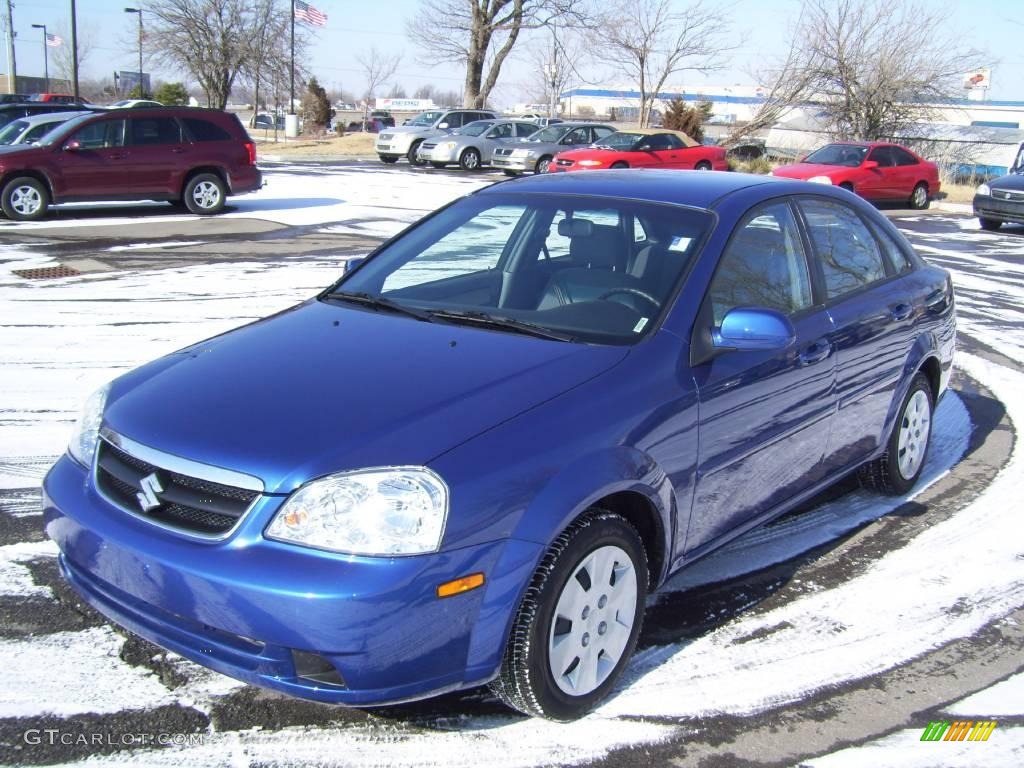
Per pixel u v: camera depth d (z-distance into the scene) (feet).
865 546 15.01
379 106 289.74
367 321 12.28
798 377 12.96
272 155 101.60
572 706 10.09
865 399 14.96
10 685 10.36
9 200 46.39
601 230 13.21
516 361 10.75
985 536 15.49
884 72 107.76
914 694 11.06
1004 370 26.27
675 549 11.37
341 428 9.41
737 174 15.29
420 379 10.34
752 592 13.41
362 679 8.66
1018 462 19.08
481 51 132.87
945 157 109.09
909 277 16.78
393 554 8.63
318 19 140.15
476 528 8.97
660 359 11.12
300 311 13.16
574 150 80.94
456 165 98.43
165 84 162.71
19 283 31.68
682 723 10.31
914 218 69.41
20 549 13.53
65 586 12.54
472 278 13.28
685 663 11.52
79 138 47.67
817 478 14.28
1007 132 107.55
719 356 11.80
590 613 10.14
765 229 13.50
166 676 10.70
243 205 55.67
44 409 19.44
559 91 150.41
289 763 9.37
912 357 16.07
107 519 9.66
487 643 9.21
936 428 21.18
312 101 176.45
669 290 11.91
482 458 9.23
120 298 29.89
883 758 9.87
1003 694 11.13
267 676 8.86
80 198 47.91
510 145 89.30
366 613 8.46
